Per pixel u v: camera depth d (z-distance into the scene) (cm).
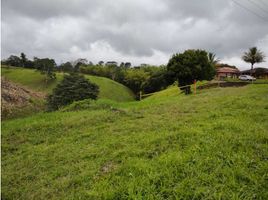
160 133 625
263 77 5012
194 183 363
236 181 361
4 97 2394
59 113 1233
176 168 409
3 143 760
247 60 4722
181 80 2644
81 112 1169
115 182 400
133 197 341
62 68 8306
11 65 8969
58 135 790
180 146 514
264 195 324
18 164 567
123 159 489
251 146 478
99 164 489
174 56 2675
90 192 373
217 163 415
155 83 5006
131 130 722
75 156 560
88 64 10175
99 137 696
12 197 420
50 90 5419
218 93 1394
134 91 7494
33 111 2477
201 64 2578
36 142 741
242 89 1498
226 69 5191
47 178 465
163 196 345
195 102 1105
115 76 8488
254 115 724
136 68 9394
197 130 601
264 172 379
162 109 1012
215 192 335
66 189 410
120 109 1098
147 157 488
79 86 2933
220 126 616
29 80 6100
